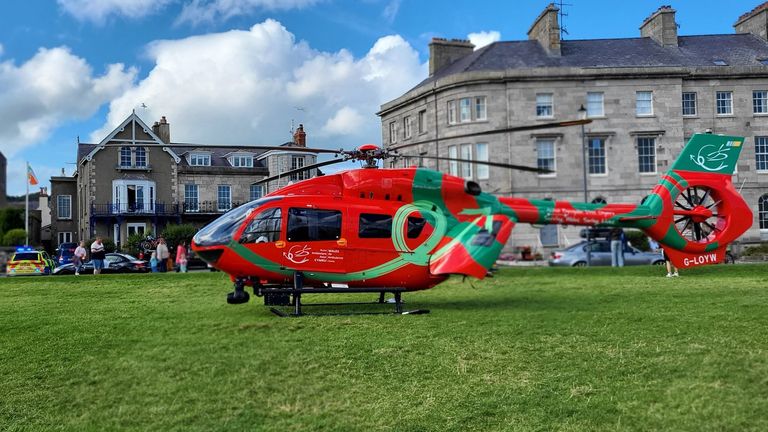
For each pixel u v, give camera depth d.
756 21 42.75
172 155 46.88
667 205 13.02
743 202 13.37
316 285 11.14
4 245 48.25
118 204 45.28
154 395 6.76
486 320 9.78
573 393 6.74
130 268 29.97
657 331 8.76
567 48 40.06
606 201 36.66
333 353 7.95
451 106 38.19
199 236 10.74
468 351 8.05
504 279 16.16
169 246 40.12
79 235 50.31
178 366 7.50
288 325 9.45
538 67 38.00
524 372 7.34
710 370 7.14
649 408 6.35
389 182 11.28
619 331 8.84
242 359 7.72
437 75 42.31
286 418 6.30
